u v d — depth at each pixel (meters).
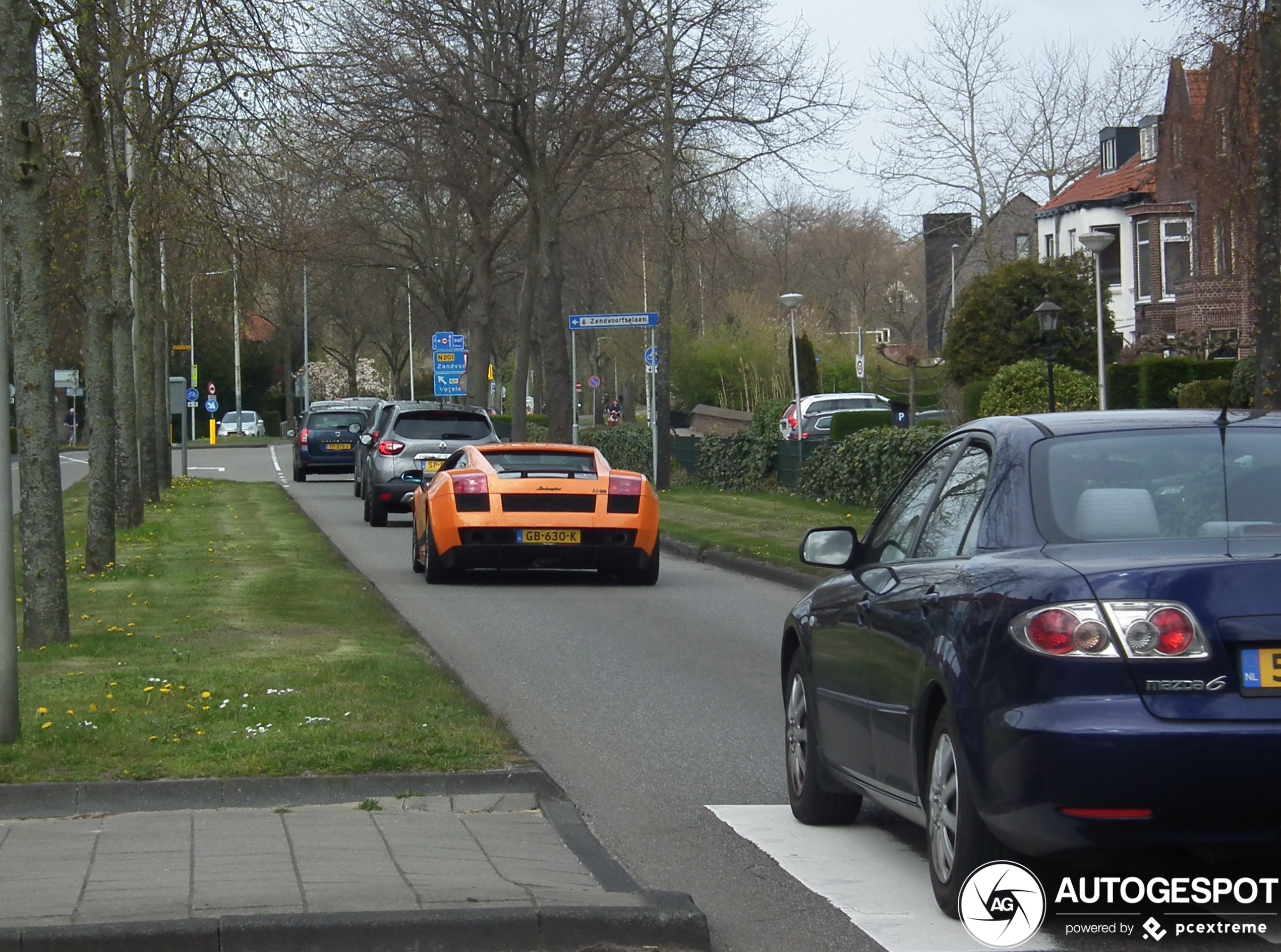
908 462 31.16
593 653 16.38
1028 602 6.36
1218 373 41.03
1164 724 6.04
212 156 24.44
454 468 23.34
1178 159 37.34
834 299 103.94
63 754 9.62
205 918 6.61
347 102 28.52
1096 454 7.24
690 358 82.62
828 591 9.06
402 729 10.52
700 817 9.54
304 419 56.22
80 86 20.41
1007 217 87.38
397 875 7.50
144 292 37.69
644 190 43.81
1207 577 6.18
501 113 42.28
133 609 17.33
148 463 37.97
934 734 7.09
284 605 17.89
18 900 7.00
